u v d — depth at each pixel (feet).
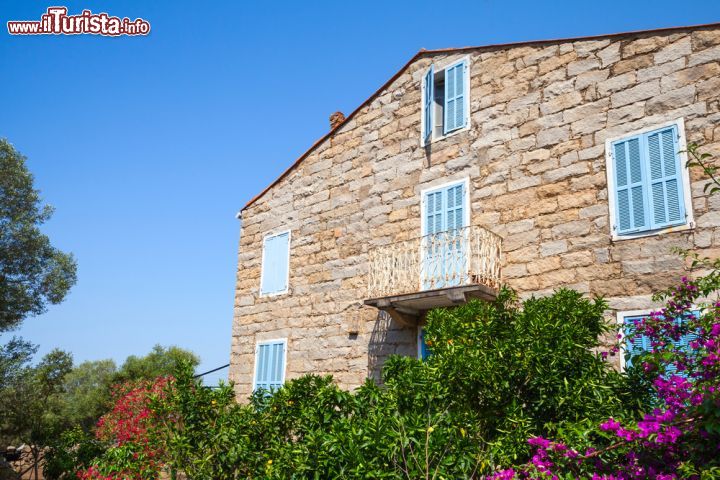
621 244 26.48
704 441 13.48
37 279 65.21
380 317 35.14
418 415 15.62
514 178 31.04
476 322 21.30
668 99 26.37
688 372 15.44
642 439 14.10
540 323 19.43
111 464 22.27
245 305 44.45
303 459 15.66
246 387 41.96
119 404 45.88
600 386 17.72
